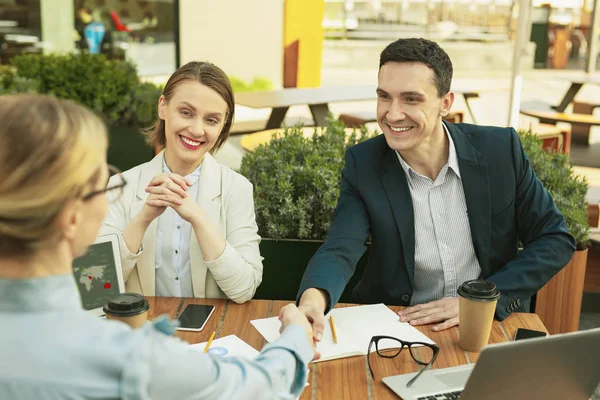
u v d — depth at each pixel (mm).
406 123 2045
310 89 7195
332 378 1614
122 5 8195
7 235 817
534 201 2232
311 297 1850
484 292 1737
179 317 1914
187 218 2027
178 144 2146
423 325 1927
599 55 12992
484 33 12070
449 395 1538
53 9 7895
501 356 1276
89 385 827
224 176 2260
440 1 11672
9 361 824
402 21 11648
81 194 861
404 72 2006
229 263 2025
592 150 7480
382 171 2215
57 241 863
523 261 2131
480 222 2197
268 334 1816
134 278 2172
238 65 9133
